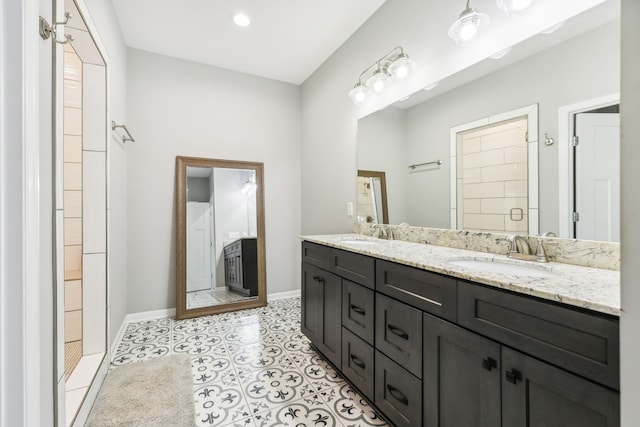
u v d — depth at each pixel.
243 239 3.13
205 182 2.98
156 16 2.23
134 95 2.67
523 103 1.35
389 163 2.15
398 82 2.05
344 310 1.67
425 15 1.82
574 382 0.72
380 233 2.16
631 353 0.53
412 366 1.20
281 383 1.69
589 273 1.01
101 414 1.43
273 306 3.11
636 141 0.52
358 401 1.53
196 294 2.86
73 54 1.80
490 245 1.48
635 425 0.52
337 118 2.74
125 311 2.55
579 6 1.15
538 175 1.30
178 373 1.79
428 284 1.13
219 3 2.10
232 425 1.36
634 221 0.52
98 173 1.82
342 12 2.22
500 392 0.88
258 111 3.24
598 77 1.11
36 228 0.70
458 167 1.67
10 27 0.64
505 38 1.41
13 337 0.64
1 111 0.63
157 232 2.77
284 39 2.56
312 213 3.21
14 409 0.63
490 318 0.91
